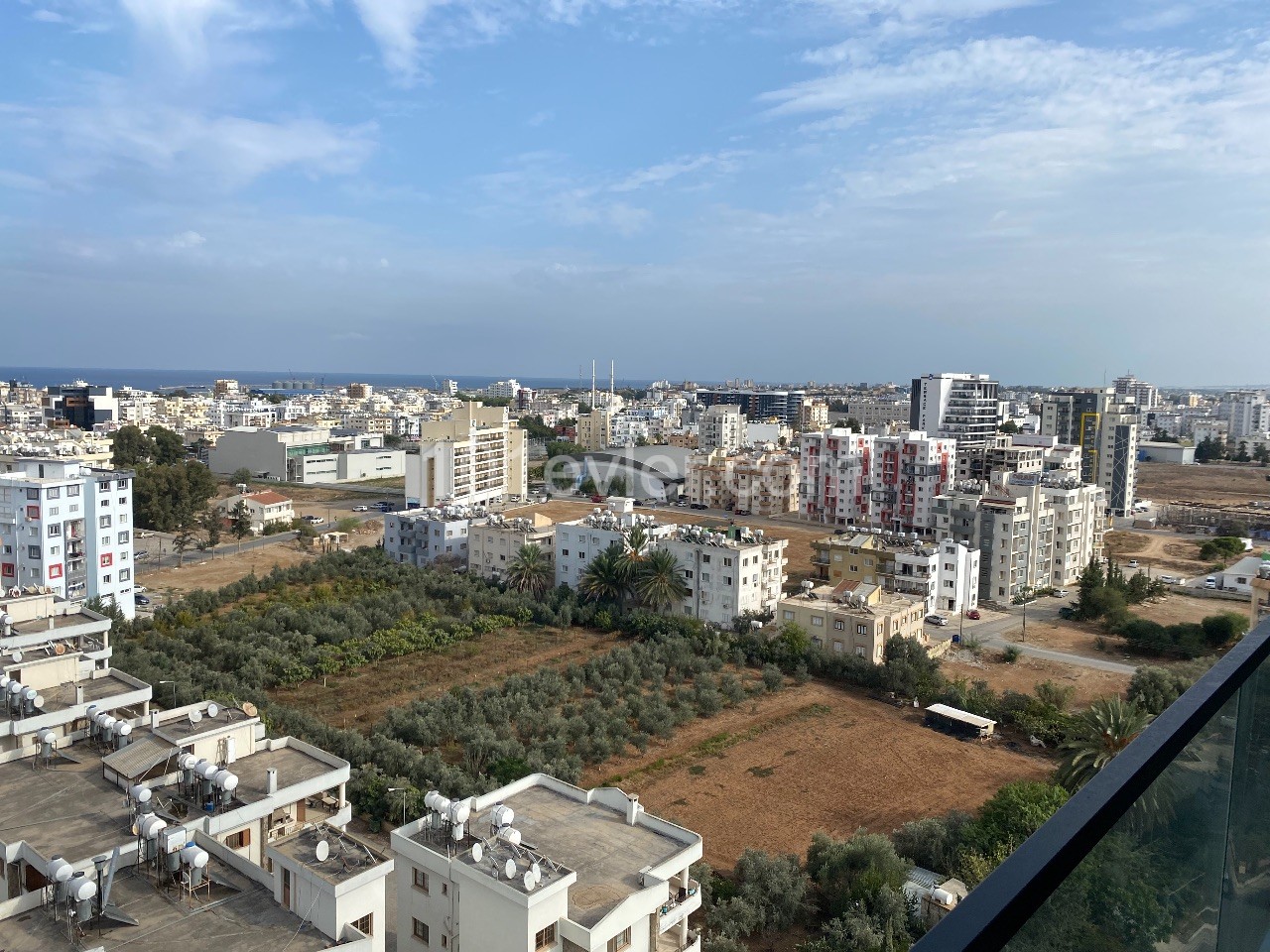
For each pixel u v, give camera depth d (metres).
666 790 57.09
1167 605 107.62
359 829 51.69
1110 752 52.31
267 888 31.69
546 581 104.94
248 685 72.00
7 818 35.72
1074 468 159.12
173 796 37.59
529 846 35.84
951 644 90.81
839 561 109.50
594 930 30.73
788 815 54.03
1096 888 5.20
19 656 49.91
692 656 80.44
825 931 41.47
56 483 86.88
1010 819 46.75
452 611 97.00
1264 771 7.93
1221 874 7.08
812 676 79.94
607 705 70.50
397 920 35.09
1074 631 98.06
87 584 90.44
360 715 69.44
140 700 46.09
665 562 95.75
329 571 110.69
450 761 60.75
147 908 30.33
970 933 3.96
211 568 120.38
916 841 48.19
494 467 174.50
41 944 28.16
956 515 113.06
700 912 43.28
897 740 65.94
